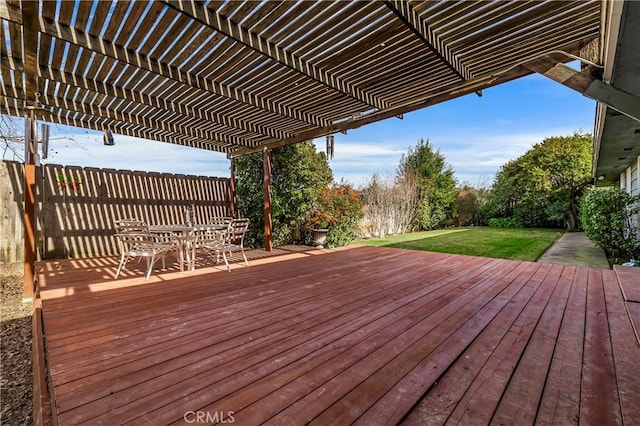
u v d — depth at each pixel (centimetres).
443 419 138
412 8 268
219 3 261
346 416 139
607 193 664
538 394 156
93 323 255
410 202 1346
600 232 662
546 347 208
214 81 407
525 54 345
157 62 354
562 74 300
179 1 250
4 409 209
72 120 548
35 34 284
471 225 1675
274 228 776
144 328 245
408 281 392
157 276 432
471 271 447
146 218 671
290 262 535
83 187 598
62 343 217
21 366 265
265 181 695
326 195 791
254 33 304
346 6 265
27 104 418
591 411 142
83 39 296
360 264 509
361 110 523
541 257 670
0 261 519
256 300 318
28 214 402
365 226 1117
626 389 160
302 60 354
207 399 152
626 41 192
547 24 287
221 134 648
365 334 230
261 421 136
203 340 222
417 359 192
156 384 166
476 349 205
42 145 440
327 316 269
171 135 661
